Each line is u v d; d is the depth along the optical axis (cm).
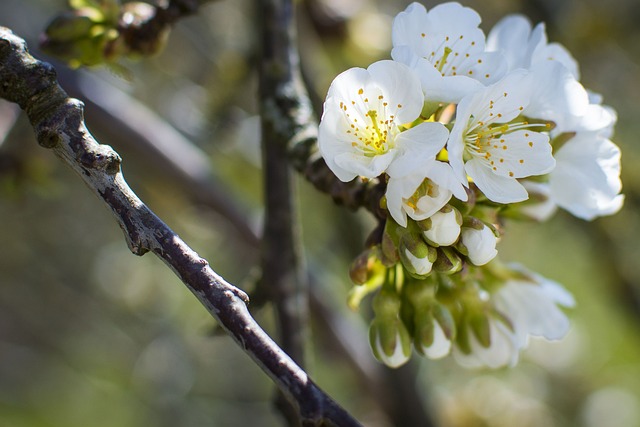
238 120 72
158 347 110
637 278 86
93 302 111
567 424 111
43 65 40
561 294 45
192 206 71
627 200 83
